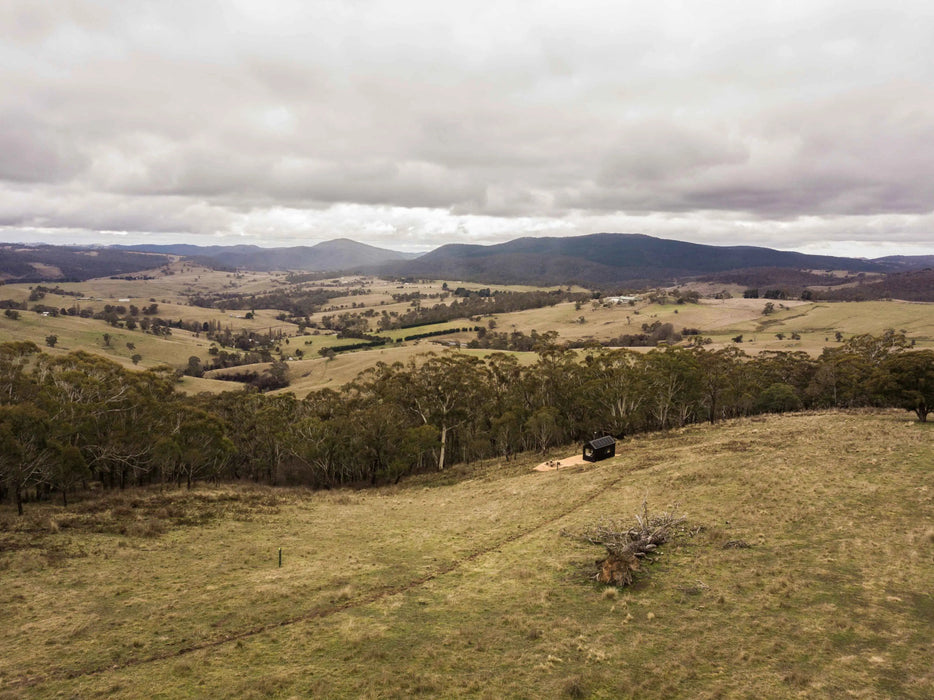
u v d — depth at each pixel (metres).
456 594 22.83
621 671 16.02
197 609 21.86
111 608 21.98
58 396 47.25
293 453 65.06
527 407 70.12
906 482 30.16
